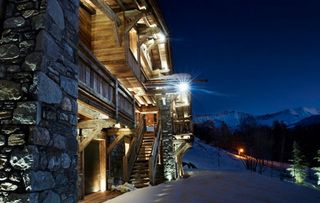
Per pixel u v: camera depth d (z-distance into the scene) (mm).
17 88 3818
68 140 4469
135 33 12492
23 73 3863
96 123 8797
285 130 62250
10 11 4160
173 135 17578
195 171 27312
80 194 9398
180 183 14055
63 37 4562
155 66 18062
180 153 20719
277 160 58438
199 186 12828
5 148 3619
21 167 3521
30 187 3459
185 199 9281
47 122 3922
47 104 3959
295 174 37594
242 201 9625
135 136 14750
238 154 59562
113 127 12203
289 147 58406
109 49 9656
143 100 15992
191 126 18406
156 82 15133
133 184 12852
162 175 15602
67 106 4520
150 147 16078
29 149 3543
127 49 9867
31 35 4004
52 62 4172
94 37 9820
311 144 53094
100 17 9953
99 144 12141
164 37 14547
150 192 10688
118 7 10250
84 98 6914
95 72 7691
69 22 4812
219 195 10508
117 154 14078
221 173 22828
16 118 3688
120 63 9484
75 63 4914
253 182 15398
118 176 14016
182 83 14828
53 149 4023
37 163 3621
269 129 66250
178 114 22250
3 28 4102
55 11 4352
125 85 12023
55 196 3990
